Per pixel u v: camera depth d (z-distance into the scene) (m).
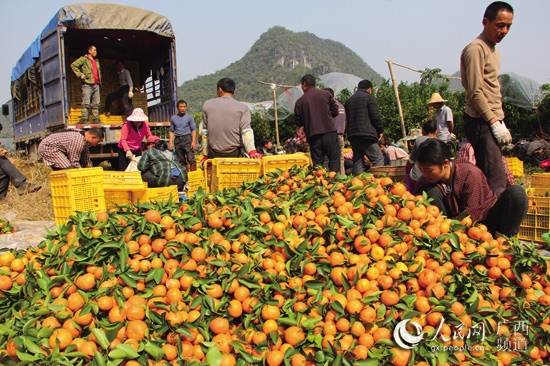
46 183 10.22
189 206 3.17
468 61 4.30
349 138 7.85
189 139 10.34
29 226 6.69
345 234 2.78
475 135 4.46
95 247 2.58
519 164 10.78
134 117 8.99
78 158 6.66
